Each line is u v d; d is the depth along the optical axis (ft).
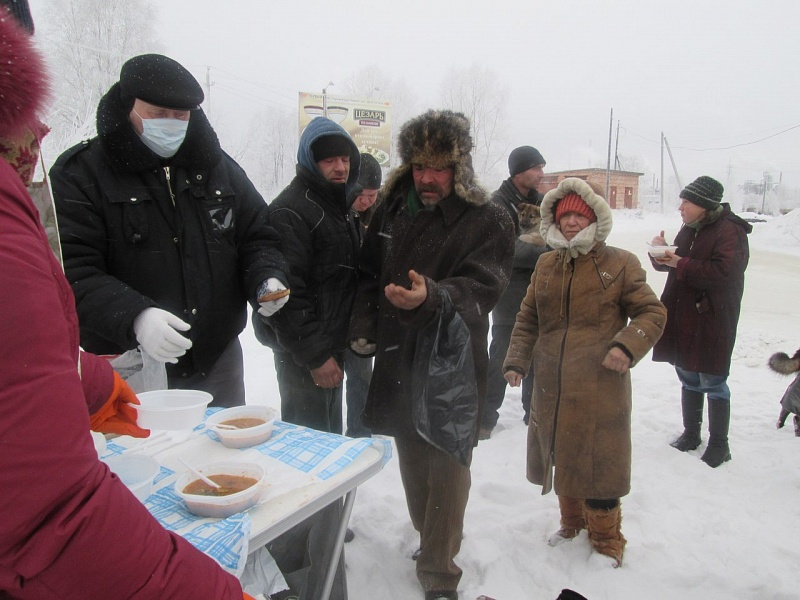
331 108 74.54
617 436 7.55
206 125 6.57
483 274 6.57
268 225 7.43
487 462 11.09
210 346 6.91
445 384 6.28
